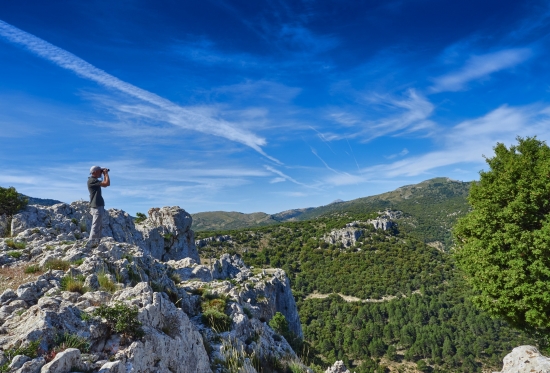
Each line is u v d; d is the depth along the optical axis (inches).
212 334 483.5
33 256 490.6
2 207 740.7
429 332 3452.3
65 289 366.9
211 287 666.8
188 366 349.1
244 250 5590.6
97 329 278.7
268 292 1561.3
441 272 4877.0
